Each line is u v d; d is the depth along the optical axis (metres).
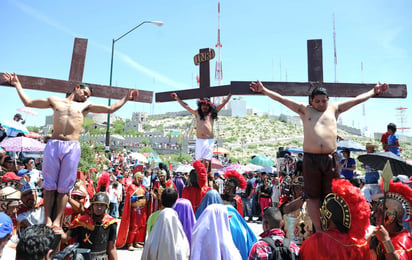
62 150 4.07
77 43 5.23
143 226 8.68
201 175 6.04
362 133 129.38
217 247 3.68
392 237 3.16
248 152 101.44
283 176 13.05
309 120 3.99
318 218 3.74
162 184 9.01
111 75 18.59
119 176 14.02
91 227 4.18
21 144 9.87
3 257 2.96
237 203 6.02
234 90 4.77
